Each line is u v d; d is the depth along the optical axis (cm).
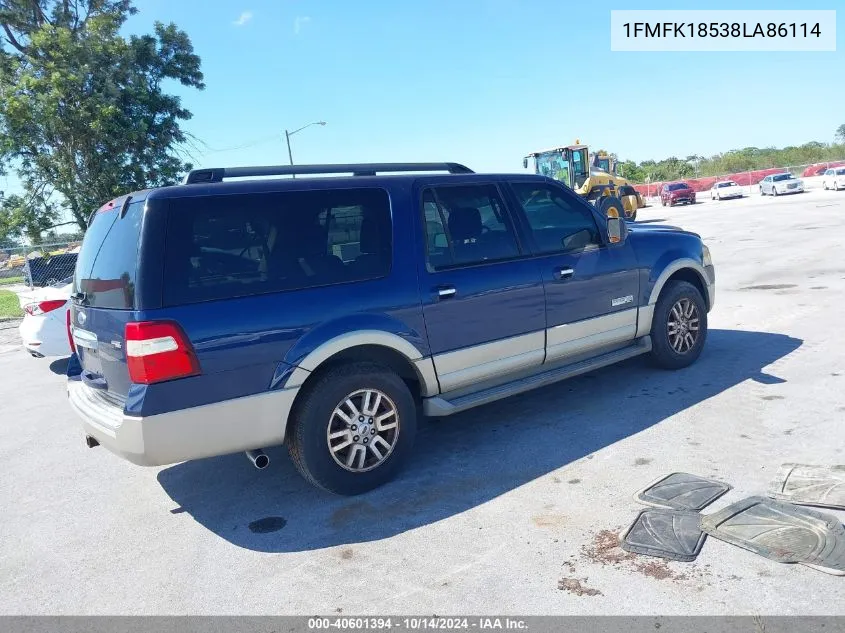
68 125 2338
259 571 338
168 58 2658
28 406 737
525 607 286
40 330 847
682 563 306
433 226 451
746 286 1047
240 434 370
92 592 333
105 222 412
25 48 2544
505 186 499
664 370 612
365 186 430
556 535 343
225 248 372
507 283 472
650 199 5438
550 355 504
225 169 402
